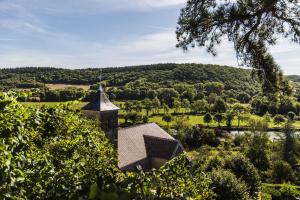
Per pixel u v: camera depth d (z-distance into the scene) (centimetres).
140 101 11219
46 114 842
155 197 498
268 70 1064
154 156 4372
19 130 614
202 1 991
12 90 760
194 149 6738
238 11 977
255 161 5262
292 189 4053
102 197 358
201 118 10681
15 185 505
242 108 10225
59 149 859
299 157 5884
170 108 12369
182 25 1027
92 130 1205
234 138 7188
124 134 4309
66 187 588
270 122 9706
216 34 1022
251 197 3509
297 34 984
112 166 1032
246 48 1050
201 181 945
